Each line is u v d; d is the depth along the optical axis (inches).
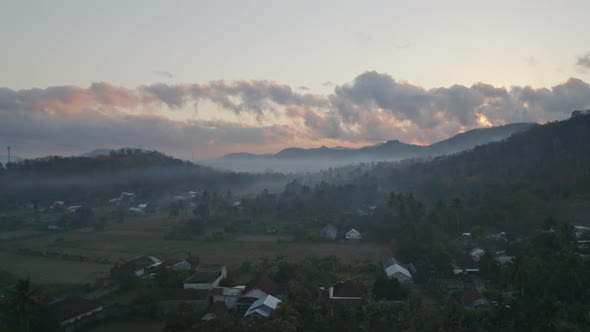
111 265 3385.8
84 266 3348.9
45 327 1923.0
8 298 2018.9
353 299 2335.1
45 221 5541.3
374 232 4340.6
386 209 5073.8
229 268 3152.1
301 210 5659.5
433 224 4084.6
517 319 1967.3
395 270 2844.5
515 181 5191.9
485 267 2815.0
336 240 4338.1
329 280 2819.9
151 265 3233.3
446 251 3344.0
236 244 4249.5
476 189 5354.3
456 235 4082.2
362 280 2859.3
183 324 1982.0
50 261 3523.6
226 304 2420.0
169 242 4382.4
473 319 2028.8
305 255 3698.3
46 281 2888.8
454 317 2059.5
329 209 5615.2
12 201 6653.5
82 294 2605.8
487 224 4183.1
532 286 2284.7
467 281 2805.1
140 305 2253.9
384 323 2055.9
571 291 2235.5
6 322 1894.7
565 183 4835.1
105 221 5669.3
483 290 2578.7
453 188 5590.6
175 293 2377.0
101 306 2289.6
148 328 2095.2
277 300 2311.8
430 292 2625.5
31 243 4343.0
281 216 5590.6
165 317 2212.1
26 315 1861.5
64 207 6515.8
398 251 3624.5
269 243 4284.0
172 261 3223.4
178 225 5182.1
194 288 2541.8
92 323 2130.9
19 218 5590.6
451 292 2554.1
